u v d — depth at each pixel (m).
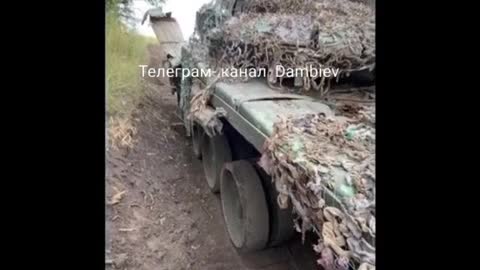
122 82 4.98
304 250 3.11
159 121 5.20
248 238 3.11
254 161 3.29
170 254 3.31
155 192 4.07
